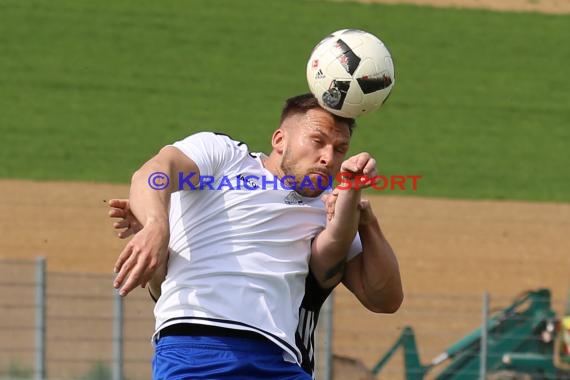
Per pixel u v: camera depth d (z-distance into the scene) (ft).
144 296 121.90
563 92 313.12
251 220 40.24
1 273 134.00
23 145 253.65
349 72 40.60
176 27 334.24
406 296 138.92
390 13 357.82
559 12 366.84
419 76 317.83
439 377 126.41
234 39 330.34
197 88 299.17
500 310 129.29
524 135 283.38
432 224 217.56
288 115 41.83
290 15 349.41
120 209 39.32
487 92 310.45
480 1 372.17
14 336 125.49
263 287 39.73
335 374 118.73
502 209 231.30
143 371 120.47
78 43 317.42
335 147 40.96
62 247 192.03
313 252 41.45
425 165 259.39
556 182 253.44
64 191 224.53
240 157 41.24
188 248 40.22
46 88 289.74
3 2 336.08
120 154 253.44
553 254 205.16
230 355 39.14
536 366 123.95
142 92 293.43
